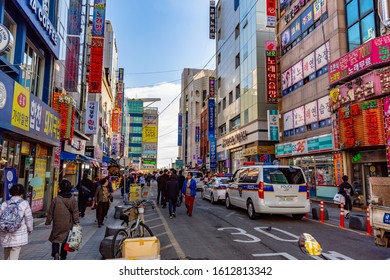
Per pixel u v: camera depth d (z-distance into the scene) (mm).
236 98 35844
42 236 8289
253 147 28766
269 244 7180
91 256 6262
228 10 40469
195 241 7582
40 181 10367
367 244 7156
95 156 27359
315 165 19531
